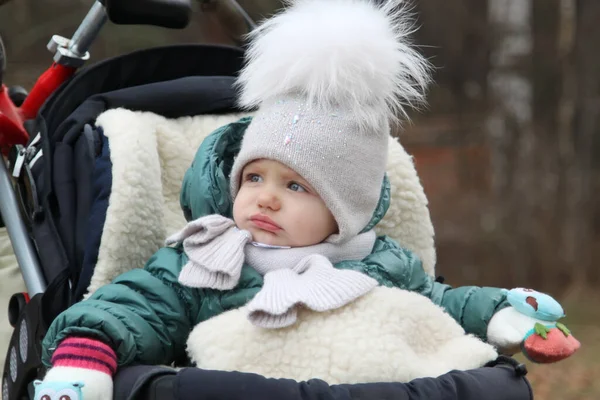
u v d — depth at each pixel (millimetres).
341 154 4051
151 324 3850
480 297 4328
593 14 17547
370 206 4230
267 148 4008
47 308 4211
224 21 5500
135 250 4320
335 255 4148
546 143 17109
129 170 4312
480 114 19531
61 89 4820
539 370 10953
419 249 4965
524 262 16016
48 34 15258
